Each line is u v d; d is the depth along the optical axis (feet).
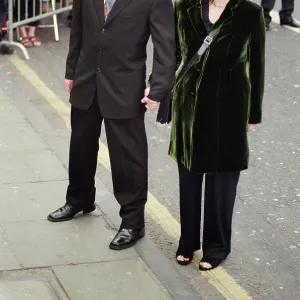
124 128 16.52
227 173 15.85
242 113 15.44
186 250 16.61
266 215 19.36
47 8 31.86
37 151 21.67
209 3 14.92
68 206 17.99
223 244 16.69
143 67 16.26
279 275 16.72
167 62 15.60
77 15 16.55
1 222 17.74
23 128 23.27
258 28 14.97
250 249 17.70
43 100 26.09
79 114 16.97
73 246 16.96
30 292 15.19
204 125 15.40
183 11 15.11
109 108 16.30
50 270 16.05
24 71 28.81
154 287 15.69
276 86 28.27
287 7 35.06
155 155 22.53
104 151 22.41
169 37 15.58
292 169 21.95
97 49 16.12
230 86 15.21
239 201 19.98
